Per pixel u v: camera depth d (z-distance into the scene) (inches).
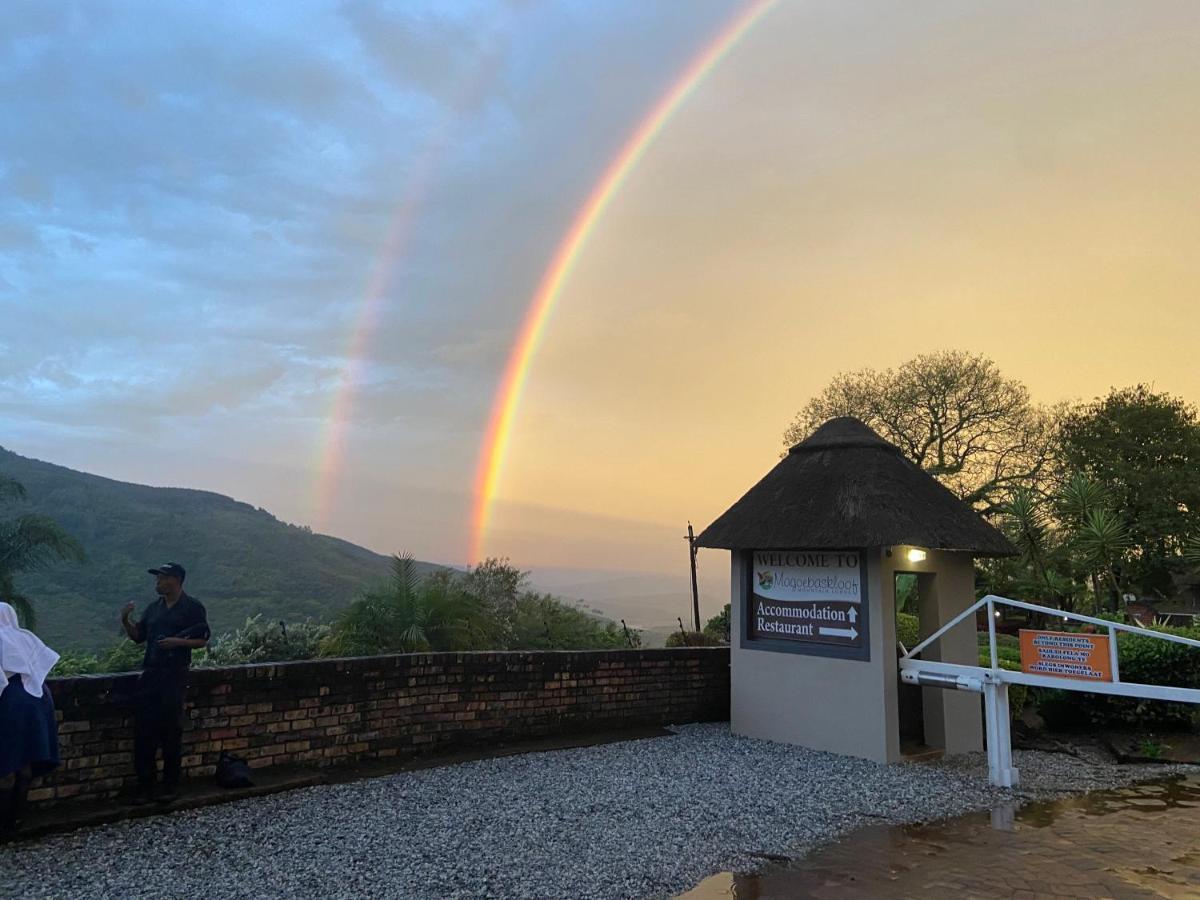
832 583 378.3
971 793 304.0
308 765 306.3
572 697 395.5
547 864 216.5
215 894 190.9
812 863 225.5
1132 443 1439.5
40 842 222.5
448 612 528.1
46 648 227.0
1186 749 379.6
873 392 1423.5
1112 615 540.7
